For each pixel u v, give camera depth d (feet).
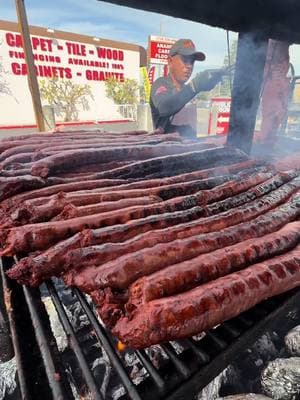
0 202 5.92
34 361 3.31
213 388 5.95
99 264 4.03
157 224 4.88
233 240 4.49
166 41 38.93
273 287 3.82
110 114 51.88
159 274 3.59
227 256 3.98
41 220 5.14
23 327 3.76
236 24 7.07
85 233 4.40
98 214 5.03
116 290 3.71
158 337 3.13
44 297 9.12
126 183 6.95
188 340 3.65
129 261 3.75
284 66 12.16
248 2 5.92
